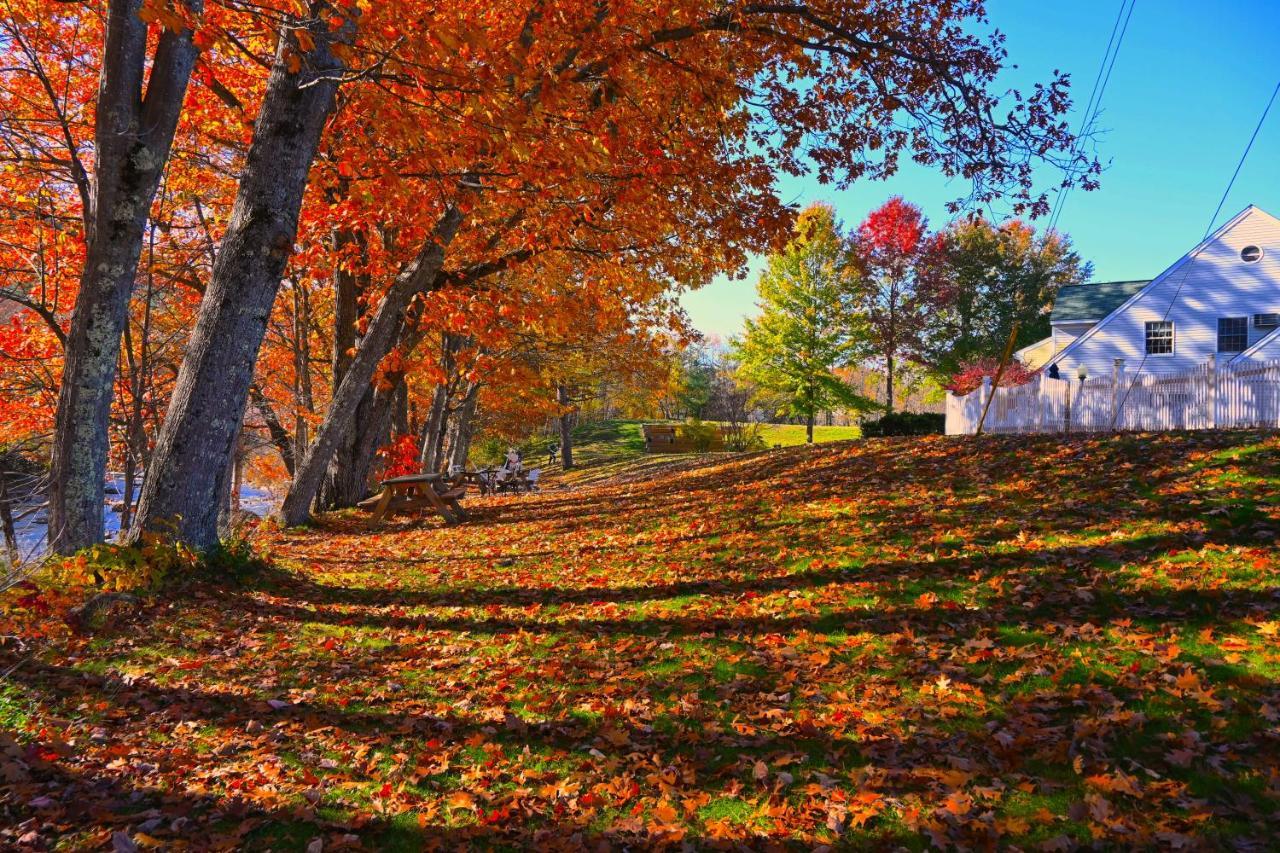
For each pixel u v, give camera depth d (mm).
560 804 3863
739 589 7453
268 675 5570
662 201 12531
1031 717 4293
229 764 4172
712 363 78875
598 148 9492
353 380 13625
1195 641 5004
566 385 36531
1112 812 3340
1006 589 6438
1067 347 29344
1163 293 27734
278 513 13914
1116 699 4363
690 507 12961
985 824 3357
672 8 10812
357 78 6715
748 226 12812
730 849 3416
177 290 16562
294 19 6539
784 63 13016
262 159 7527
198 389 7438
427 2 8133
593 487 23703
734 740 4449
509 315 14531
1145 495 8562
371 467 17156
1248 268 26453
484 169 10266
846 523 9578
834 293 35531
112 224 6762
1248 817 3246
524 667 5832
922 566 7352
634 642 6277
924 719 4449
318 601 7652
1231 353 26766
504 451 50156
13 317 14141
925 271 42656
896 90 12852
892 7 12734
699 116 12266
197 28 5547
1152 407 15883
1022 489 9805
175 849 3311
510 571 9555
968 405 21172
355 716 4949
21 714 4438
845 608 6492
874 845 3346
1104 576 6367
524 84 8219
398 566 10094
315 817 3672
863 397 37281
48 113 11758
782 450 19844
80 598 6238
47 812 3529
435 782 4098
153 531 7316
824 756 4180
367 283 15344
